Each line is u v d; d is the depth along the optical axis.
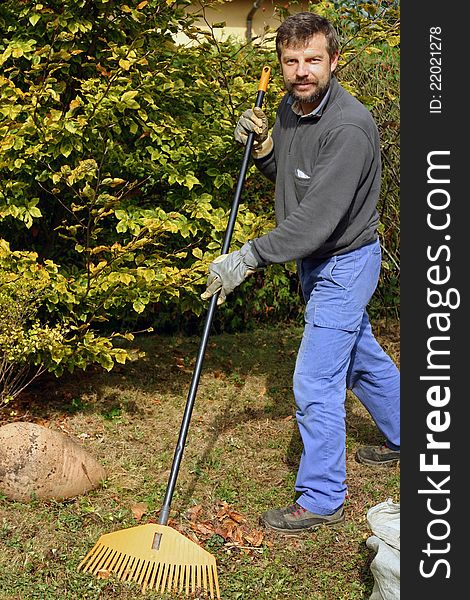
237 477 4.16
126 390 5.33
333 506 3.62
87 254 4.66
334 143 3.30
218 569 3.31
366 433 4.75
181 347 6.47
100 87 4.21
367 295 3.60
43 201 4.87
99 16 4.58
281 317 7.38
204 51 4.78
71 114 4.20
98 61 4.75
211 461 4.32
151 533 3.13
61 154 4.41
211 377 5.75
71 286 4.35
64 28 4.48
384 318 7.27
